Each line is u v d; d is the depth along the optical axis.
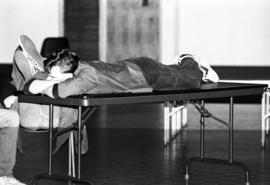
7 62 10.73
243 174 5.55
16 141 4.82
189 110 9.37
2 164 4.82
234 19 10.59
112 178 5.39
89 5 11.14
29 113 4.90
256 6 10.54
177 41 10.87
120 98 4.27
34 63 4.89
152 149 6.69
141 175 5.50
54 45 6.67
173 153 6.48
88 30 11.20
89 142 7.08
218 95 4.85
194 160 5.30
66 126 5.04
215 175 5.51
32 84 4.37
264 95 6.64
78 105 4.16
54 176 4.59
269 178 5.40
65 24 11.12
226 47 10.65
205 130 7.95
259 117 8.87
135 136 7.49
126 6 11.20
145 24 11.15
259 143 7.07
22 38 4.96
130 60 4.80
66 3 11.09
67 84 4.24
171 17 10.89
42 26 10.84
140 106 10.05
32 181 4.78
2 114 4.76
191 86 4.95
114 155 6.36
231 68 10.55
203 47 10.74
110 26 11.26
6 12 10.73
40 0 10.80
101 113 9.31
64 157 6.25
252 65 10.58
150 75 4.76
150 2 11.09
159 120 8.69
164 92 4.55
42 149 6.65
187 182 5.25
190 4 10.73
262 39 10.56
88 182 4.44
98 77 4.43
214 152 6.53
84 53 11.24
